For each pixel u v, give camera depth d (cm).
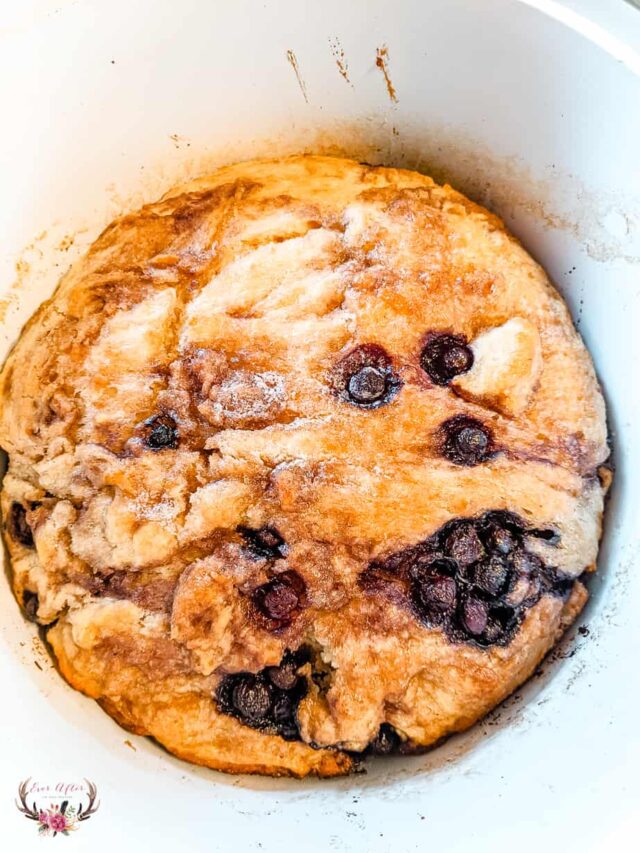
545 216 22
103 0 19
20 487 20
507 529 20
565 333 21
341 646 19
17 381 21
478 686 19
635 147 19
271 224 21
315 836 17
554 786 17
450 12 19
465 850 16
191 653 18
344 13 20
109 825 16
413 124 22
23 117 19
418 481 19
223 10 19
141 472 19
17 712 17
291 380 19
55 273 22
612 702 17
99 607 19
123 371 20
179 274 21
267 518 19
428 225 21
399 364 20
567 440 20
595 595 20
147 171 22
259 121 22
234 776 19
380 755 20
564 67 19
